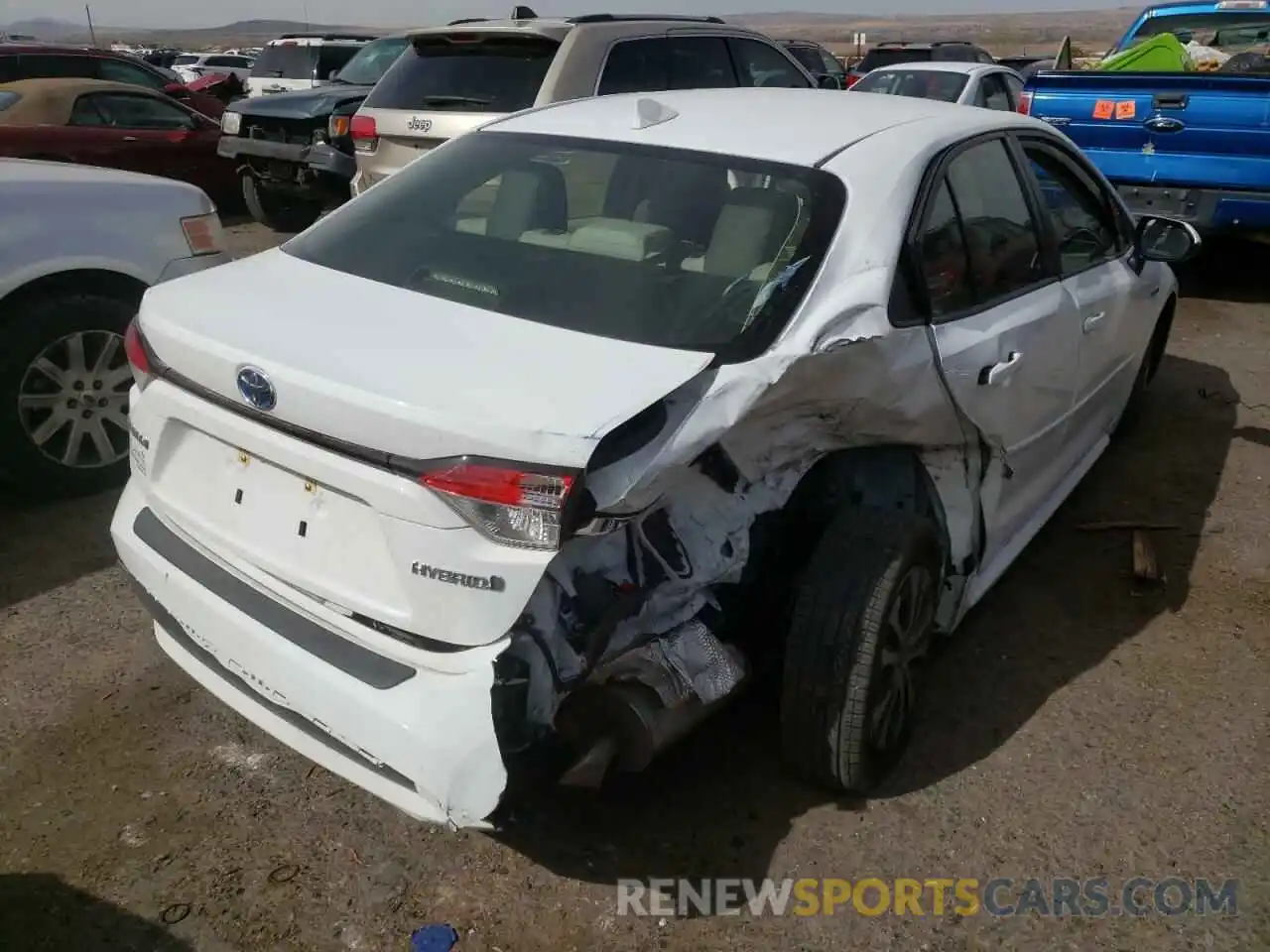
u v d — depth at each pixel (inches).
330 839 106.0
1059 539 172.7
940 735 124.3
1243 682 135.6
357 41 594.6
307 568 92.4
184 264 151.0
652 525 96.1
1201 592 157.2
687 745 119.8
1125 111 299.4
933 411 115.0
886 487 122.1
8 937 92.9
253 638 94.3
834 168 114.7
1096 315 159.3
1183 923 99.3
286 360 90.1
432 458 82.1
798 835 108.3
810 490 116.6
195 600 99.7
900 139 123.3
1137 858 106.9
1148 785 116.7
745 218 110.2
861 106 136.8
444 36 275.0
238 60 1244.5
